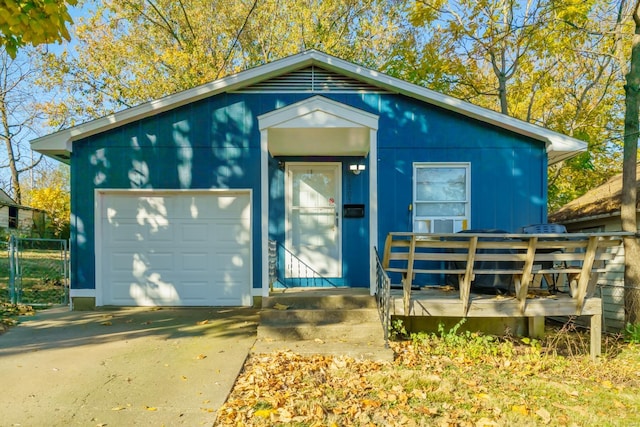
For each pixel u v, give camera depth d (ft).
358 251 25.79
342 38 63.46
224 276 25.73
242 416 11.79
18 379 14.01
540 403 13.58
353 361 16.42
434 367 16.40
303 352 16.97
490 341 20.17
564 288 22.17
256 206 25.35
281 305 20.01
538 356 18.10
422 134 24.99
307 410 12.24
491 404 13.19
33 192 81.56
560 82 49.67
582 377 16.34
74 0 14.24
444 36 41.96
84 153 24.98
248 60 62.08
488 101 57.47
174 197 25.61
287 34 62.44
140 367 15.24
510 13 41.34
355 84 25.17
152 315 23.34
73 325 21.09
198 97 25.03
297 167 26.40
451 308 18.79
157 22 58.75
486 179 24.85
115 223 25.39
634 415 12.92
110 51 59.06
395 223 24.86
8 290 30.22
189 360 15.99
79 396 12.85
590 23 36.94
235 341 18.39
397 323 18.92
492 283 20.51
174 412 11.99
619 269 28.76
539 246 17.85
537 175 24.81
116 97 60.54
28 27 13.38
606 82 46.44
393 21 62.54
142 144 25.13
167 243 25.57
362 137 22.31
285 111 20.56
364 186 25.91
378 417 12.03
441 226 24.89
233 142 25.27
